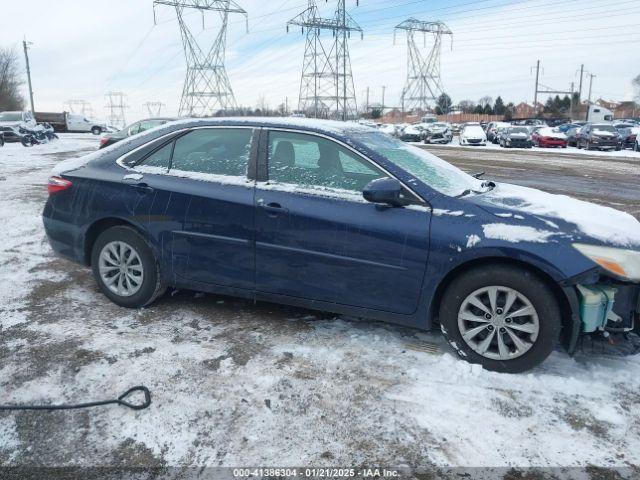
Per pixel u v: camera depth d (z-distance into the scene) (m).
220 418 2.82
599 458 2.55
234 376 3.23
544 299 3.12
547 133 32.41
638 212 9.39
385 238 3.39
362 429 2.75
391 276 3.43
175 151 4.15
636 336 3.51
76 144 28.62
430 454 2.57
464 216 3.30
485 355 3.31
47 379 3.16
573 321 3.12
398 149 4.00
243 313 4.19
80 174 4.34
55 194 4.42
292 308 4.30
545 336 3.15
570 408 2.94
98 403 2.92
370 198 3.33
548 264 3.06
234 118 4.08
